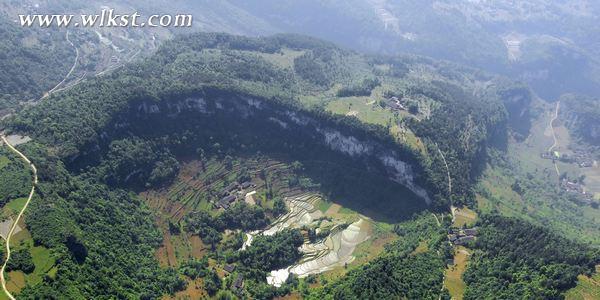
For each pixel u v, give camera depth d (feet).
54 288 613.93
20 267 627.46
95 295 646.74
